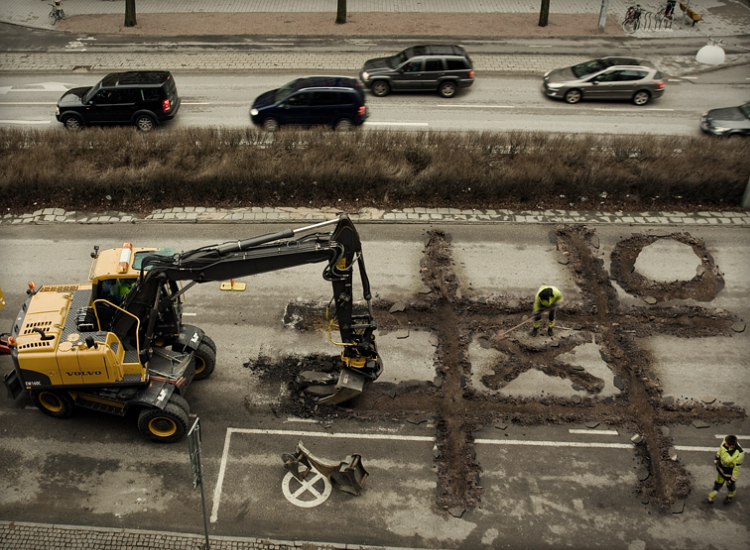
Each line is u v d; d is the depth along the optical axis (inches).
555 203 749.9
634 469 450.6
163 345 479.5
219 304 586.6
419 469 447.2
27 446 450.0
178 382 449.1
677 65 1129.4
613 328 574.9
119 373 433.4
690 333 570.3
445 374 522.3
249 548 393.1
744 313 593.9
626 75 963.3
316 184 742.5
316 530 406.0
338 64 1101.1
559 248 676.1
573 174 750.5
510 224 713.6
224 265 416.5
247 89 1008.9
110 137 783.7
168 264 418.3
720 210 743.7
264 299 594.6
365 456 454.3
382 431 474.0
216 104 954.7
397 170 751.7
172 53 1130.0
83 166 739.4
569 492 434.0
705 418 490.3
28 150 759.7
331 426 476.7
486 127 899.4
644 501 429.1
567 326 575.5
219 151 776.9
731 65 1131.3
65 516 406.9
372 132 805.9
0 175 714.2
